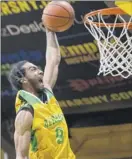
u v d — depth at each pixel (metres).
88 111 7.16
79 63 7.15
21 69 4.04
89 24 5.29
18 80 4.03
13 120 7.21
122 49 4.83
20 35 7.24
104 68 4.86
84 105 7.14
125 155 7.14
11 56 7.22
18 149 3.79
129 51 4.78
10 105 7.24
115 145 7.16
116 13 5.02
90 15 5.11
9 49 7.25
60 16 4.51
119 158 7.16
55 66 4.48
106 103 7.11
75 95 7.16
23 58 7.23
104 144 7.20
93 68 7.12
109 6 6.93
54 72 4.44
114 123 7.15
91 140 7.21
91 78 7.13
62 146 3.90
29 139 3.79
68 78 7.17
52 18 4.50
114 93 7.11
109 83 7.11
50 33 4.60
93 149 7.21
